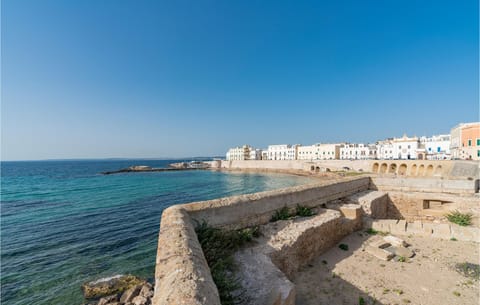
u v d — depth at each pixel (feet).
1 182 172.76
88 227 60.59
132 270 38.06
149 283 33.55
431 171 130.41
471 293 18.51
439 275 21.26
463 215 39.19
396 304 17.17
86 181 181.06
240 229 23.43
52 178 205.16
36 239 51.85
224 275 14.70
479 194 42.68
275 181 186.70
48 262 40.81
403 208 46.19
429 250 26.68
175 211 19.01
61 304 29.94
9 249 46.29
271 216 27.04
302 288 19.33
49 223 64.34
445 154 186.91
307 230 24.27
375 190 50.31
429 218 43.60
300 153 333.83
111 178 207.72
